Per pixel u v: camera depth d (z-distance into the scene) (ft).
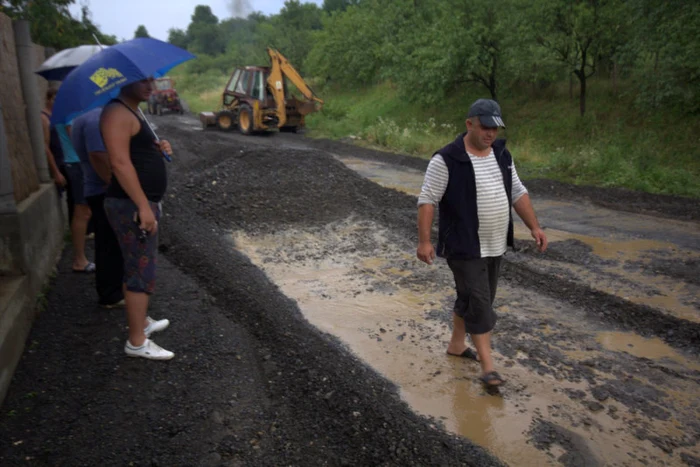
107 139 10.48
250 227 23.45
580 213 27.25
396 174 38.83
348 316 14.90
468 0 57.31
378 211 26.08
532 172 38.34
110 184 11.16
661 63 44.11
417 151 50.60
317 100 64.59
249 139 57.57
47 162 18.63
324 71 103.65
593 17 47.06
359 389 10.87
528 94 60.85
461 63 58.70
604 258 19.71
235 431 9.55
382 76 73.72
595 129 49.37
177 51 11.57
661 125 45.83
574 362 12.38
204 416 9.89
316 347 12.66
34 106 18.04
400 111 72.79
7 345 10.64
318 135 63.57
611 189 32.50
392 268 18.84
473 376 11.81
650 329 14.03
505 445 9.46
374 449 9.17
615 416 10.34
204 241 20.68
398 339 13.56
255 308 14.67
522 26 50.57
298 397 10.66
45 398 10.28
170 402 10.29
